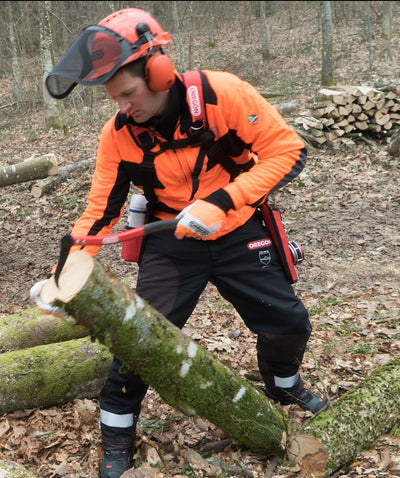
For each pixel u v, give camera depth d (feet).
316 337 12.81
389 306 14.42
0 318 12.24
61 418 9.66
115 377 7.76
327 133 31.45
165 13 101.60
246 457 8.18
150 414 9.71
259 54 80.02
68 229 24.12
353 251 18.88
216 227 6.71
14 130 56.75
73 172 30.07
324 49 53.57
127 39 6.32
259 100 7.17
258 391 7.73
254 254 7.80
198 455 8.21
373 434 8.34
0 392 9.55
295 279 8.11
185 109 6.92
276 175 7.13
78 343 10.40
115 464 7.84
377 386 8.82
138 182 7.59
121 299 6.29
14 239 23.24
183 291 7.78
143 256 7.95
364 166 28.89
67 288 6.08
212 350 12.32
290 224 22.29
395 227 20.79
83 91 62.80
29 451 8.71
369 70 60.80
